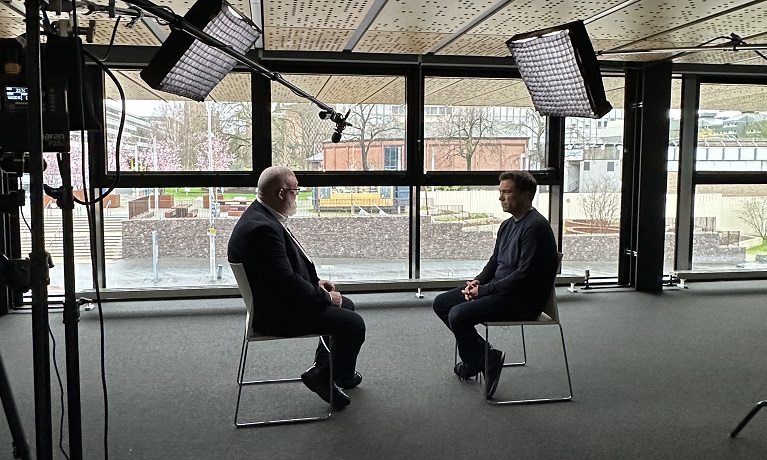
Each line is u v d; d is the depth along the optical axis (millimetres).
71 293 1766
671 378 3545
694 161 5879
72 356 1789
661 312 5000
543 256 3193
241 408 3143
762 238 6105
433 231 5602
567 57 3123
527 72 3482
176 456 2635
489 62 5270
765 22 3754
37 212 1614
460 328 3262
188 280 5352
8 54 1720
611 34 4152
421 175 5461
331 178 5367
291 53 5031
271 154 5254
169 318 4789
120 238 5188
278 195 3143
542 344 4180
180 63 2588
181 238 5297
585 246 5840
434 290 5691
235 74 5094
